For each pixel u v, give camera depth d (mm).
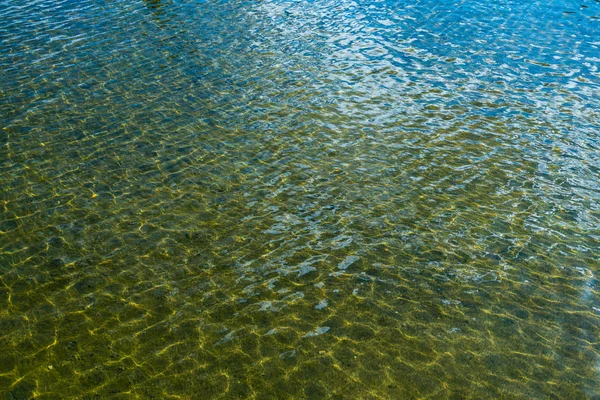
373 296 10938
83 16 24875
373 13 26438
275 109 17938
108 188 13906
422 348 9797
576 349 9789
